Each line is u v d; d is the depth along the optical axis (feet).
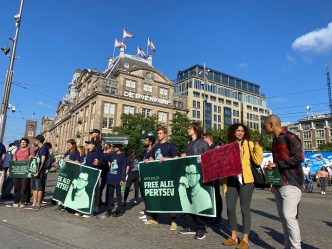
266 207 36.78
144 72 214.07
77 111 236.84
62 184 29.78
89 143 29.19
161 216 28.43
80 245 17.28
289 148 14.97
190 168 20.84
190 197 20.57
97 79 200.54
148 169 23.75
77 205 27.73
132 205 35.32
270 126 15.96
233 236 17.79
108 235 19.63
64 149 272.72
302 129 327.88
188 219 20.61
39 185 30.99
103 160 29.86
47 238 18.74
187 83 303.27
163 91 222.07
